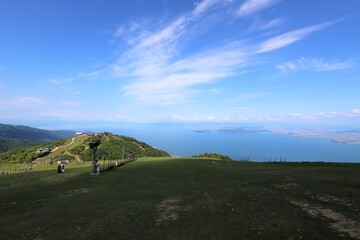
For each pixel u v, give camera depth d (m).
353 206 12.48
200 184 19.62
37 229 10.82
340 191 15.57
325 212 11.68
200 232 9.80
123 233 9.97
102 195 16.61
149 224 10.88
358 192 15.18
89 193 17.38
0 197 17.30
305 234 9.31
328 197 14.27
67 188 19.50
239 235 9.41
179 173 26.11
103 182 21.58
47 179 24.53
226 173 25.41
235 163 36.84
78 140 110.75
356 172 23.44
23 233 10.46
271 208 12.57
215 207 13.08
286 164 33.94
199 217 11.58
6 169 71.44
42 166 75.56
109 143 101.25
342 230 9.56
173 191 17.23
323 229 9.71
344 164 31.67
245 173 25.08
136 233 9.93
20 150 110.31
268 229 9.88
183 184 19.84
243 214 11.78
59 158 85.44
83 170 30.75
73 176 25.66
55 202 15.27
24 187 20.83
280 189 16.73
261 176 22.52
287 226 10.12
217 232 9.75
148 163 39.09
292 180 19.77
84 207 13.84
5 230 10.90
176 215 11.97
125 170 29.70
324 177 20.73
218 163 37.09
